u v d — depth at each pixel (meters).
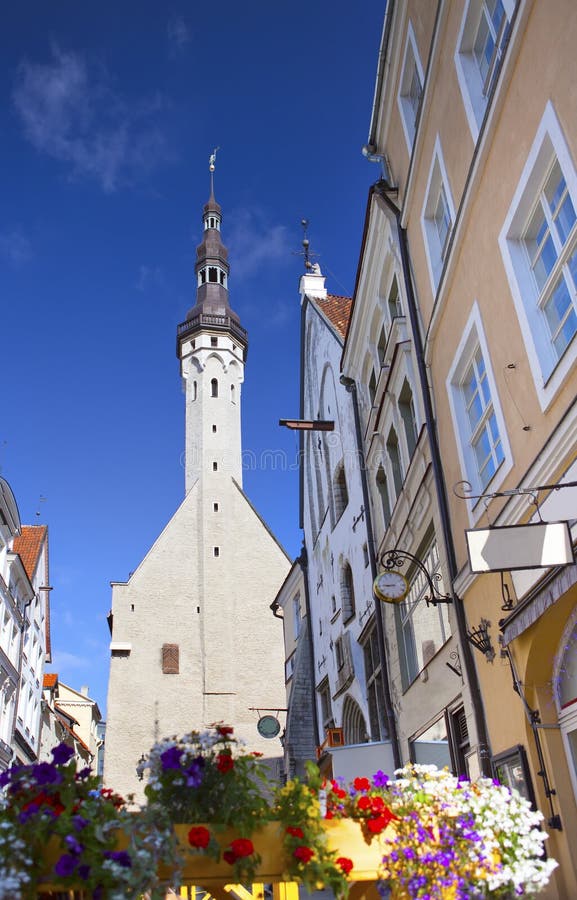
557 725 7.70
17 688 34.22
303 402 27.92
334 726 22.03
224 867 4.06
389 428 16.08
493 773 9.03
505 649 8.34
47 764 3.98
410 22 12.46
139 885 3.64
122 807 4.24
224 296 68.00
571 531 6.82
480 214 9.20
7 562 31.91
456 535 10.77
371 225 15.23
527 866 4.40
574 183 6.75
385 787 4.75
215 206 75.19
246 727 51.09
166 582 55.16
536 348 7.83
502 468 8.74
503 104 8.31
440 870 4.24
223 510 58.22
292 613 29.97
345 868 4.16
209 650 53.12
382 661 16.08
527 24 7.60
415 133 12.41
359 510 19.55
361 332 18.44
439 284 10.98
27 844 3.71
